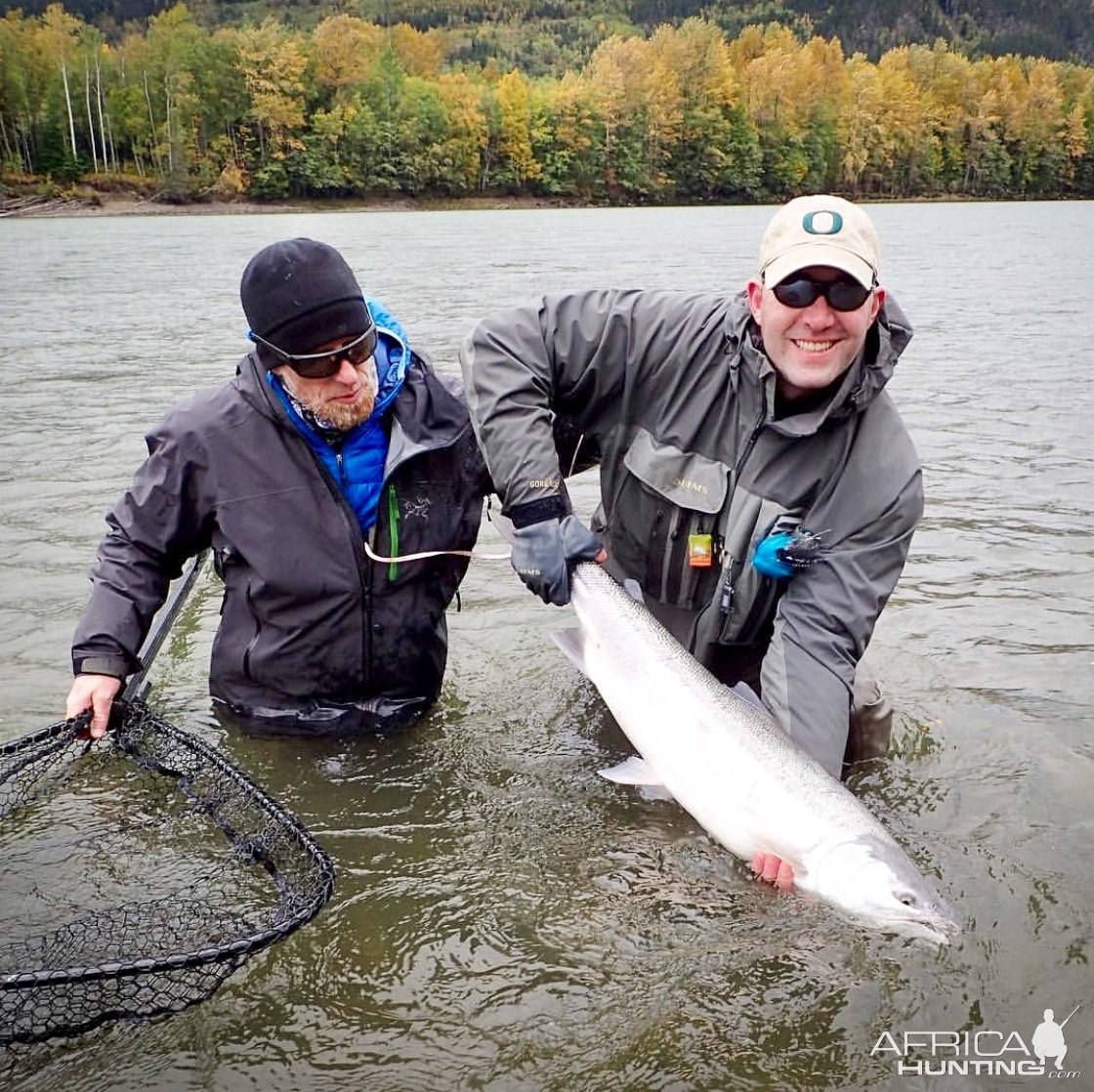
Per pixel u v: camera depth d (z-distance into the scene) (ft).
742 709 10.71
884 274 75.97
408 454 11.93
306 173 232.94
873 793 11.83
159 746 11.57
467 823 11.33
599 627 11.65
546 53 596.70
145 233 135.23
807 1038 8.47
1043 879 10.32
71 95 230.07
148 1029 8.54
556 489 11.89
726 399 11.98
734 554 12.16
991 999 8.86
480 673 14.67
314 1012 8.72
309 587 12.23
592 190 258.16
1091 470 24.18
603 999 8.87
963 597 17.04
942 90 299.38
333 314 11.02
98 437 26.27
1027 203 289.33
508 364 12.04
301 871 10.02
